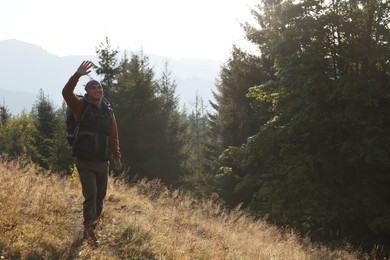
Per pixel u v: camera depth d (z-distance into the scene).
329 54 19.25
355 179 18.80
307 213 17.88
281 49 19.73
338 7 19.02
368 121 16.69
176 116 40.00
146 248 5.60
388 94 18.19
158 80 40.72
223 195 28.47
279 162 21.75
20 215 5.58
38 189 6.93
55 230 5.37
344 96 16.59
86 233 5.23
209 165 34.09
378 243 18.05
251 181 22.20
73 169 9.87
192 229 8.13
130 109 37.19
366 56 17.48
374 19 18.45
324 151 18.22
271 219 19.70
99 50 39.56
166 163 36.59
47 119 49.09
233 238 8.39
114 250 5.37
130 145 36.31
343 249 12.07
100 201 5.38
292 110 20.59
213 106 34.94
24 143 46.00
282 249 8.94
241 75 29.91
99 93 4.97
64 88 4.66
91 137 4.92
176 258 5.66
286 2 19.23
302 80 18.73
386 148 16.80
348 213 17.30
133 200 8.63
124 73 39.22
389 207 17.50
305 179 17.80
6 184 6.42
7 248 4.36
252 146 20.08
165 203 9.84
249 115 29.22
